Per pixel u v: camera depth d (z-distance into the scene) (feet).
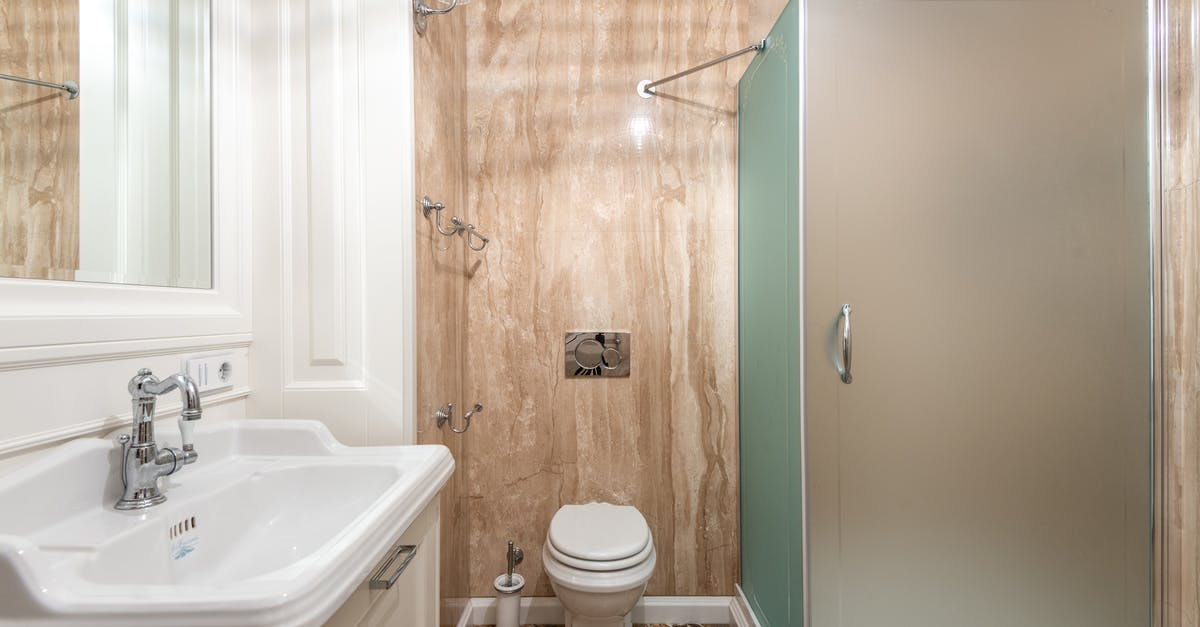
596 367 5.57
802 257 3.74
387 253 3.82
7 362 2.08
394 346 3.81
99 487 2.28
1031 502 3.66
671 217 5.61
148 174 2.91
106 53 2.65
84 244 2.52
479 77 5.63
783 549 4.21
